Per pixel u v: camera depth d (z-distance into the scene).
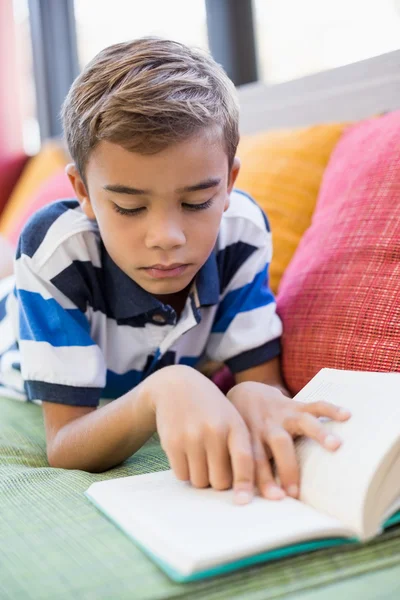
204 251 0.74
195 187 0.69
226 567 0.47
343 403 0.63
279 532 0.50
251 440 0.62
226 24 1.90
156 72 0.72
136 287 0.87
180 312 0.93
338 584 0.47
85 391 0.84
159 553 0.49
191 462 0.60
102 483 0.64
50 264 0.87
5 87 2.59
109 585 0.48
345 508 0.52
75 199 0.95
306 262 0.94
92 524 0.58
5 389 1.20
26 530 0.58
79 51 2.69
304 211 1.19
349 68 1.34
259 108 1.59
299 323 0.89
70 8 2.68
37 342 0.84
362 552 0.51
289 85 1.50
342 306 0.83
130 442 0.74
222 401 0.63
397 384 0.61
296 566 0.49
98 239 0.89
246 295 0.95
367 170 0.93
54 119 2.76
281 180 1.23
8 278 1.45
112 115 0.68
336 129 1.23
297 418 0.61
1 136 2.58
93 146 0.71
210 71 0.77
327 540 0.51
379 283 0.81
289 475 0.59
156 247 0.70
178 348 0.95
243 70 1.91
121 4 2.40
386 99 1.26
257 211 1.00
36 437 0.96
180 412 0.62
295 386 0.88
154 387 0.67
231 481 0.60
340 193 0.98
